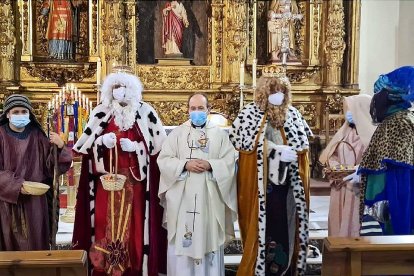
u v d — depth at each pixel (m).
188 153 4.07
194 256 3.94
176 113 8.32
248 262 4.05
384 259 3.16
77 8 8.30
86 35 8.36
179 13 8.45
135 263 4.25
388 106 3.91
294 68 8.36
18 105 3.85
